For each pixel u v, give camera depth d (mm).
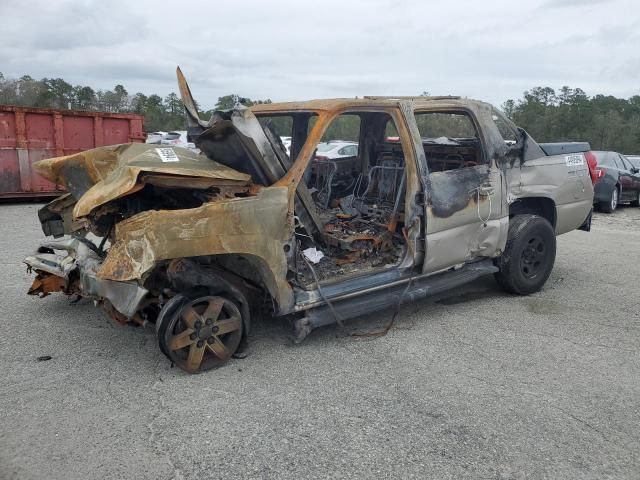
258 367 4125
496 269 5488
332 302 4418
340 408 3529
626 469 2928
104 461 2961
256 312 5070
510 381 3918
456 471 2896
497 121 5465
